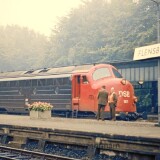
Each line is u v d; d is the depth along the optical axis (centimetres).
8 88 2816
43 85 2505
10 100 2791
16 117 2233
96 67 2220
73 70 2336
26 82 2652
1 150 1395
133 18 6781
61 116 2489
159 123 1547
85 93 2195
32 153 1246
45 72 2562
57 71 2458
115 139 1082
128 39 6384
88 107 2170
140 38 6125
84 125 1516
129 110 2156
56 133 1308
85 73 2212
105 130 1252
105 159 1112
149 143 975
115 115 1997
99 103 1855
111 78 2198
